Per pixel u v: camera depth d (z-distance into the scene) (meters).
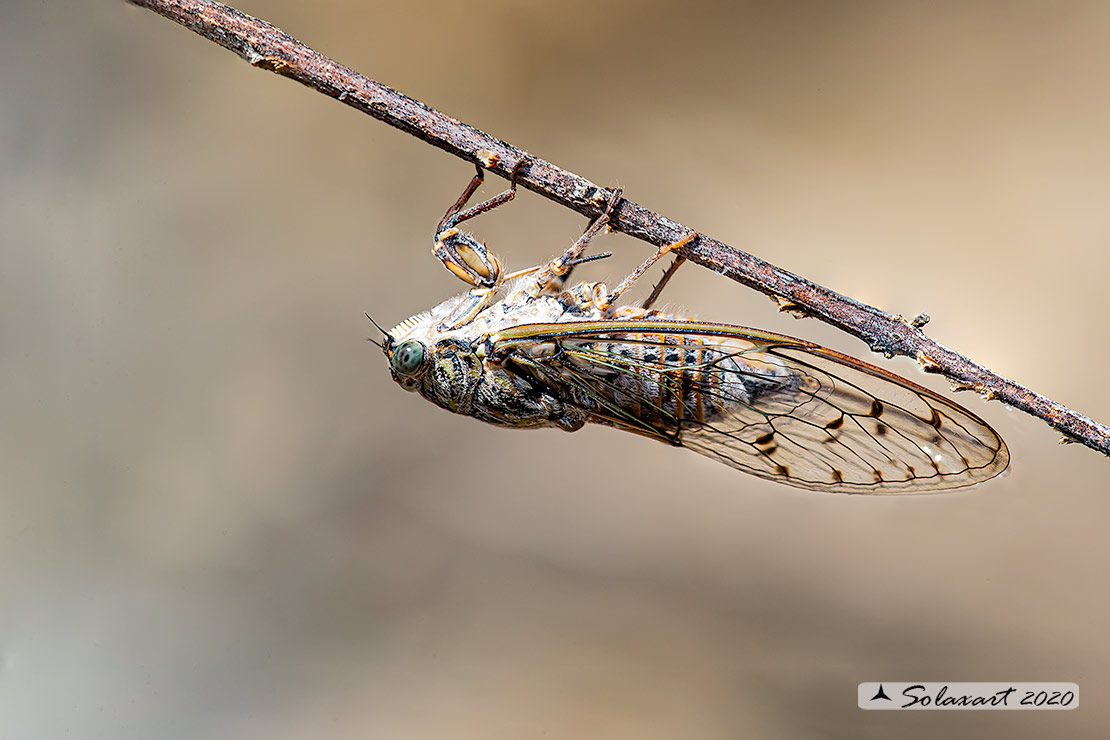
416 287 0.36
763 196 0.36
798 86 0.36
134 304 0.36
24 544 0.35
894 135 0.36
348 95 0.31
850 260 0.35
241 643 0.35
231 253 0.36
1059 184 0.35
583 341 0.31
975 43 0.36
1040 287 0.35
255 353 0.36
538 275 0.31
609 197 0.31
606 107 0.36
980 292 0.35
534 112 0.36
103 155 0.36
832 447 0.31
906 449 0.31
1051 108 0.35
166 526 0.36
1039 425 0.35
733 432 0.32
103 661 0.35
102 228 0.36
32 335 0.36
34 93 0.36
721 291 0.35
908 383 0.31
